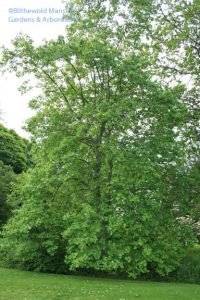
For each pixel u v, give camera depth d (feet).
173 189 63.46
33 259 63.26
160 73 72.90
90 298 42.98
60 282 51.72
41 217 59.88
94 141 60.44
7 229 63.72
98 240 55.72
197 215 65.72
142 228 55.67
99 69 59.98
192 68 73.31
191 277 59.41
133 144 57.26
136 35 61.67
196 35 72.54
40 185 59.47
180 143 67.56
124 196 54.19
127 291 46.21
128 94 60.03
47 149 62.49
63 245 62.39
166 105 59.21
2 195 87.35
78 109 62.80
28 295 44.34
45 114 62.28
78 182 61.98
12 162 120.16
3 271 60.90
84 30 61.67
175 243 58.13
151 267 60.18
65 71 63.82
